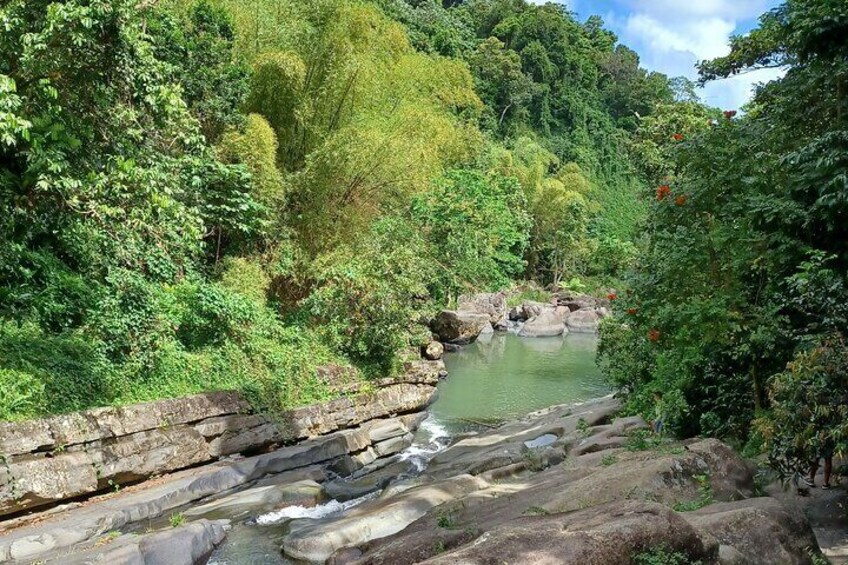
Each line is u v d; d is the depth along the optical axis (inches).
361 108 577.9
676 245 294.2
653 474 203.8
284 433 363.3
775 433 199.5
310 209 524.1
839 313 199.8
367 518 237.0
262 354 396.5
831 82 266.7
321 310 474.3
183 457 312.7
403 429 421.7
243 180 462.9
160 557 220.4
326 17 561.6
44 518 249.9
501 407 514.6
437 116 775.7
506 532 150.5
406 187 600.7
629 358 399.9
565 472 253.9
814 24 258.2
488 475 277.1
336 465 350.0
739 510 173.9
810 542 173.2
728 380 285.6
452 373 651.5
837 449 180.4
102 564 207.6
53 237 357.4
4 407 258.2
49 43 261.9
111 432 287.4
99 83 292.5
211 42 494.9
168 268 413.1
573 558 134.5
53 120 284.2
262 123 482.3
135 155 308.5
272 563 230.4
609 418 381.7
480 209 930.1
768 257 262.7
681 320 283.9
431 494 252.8
